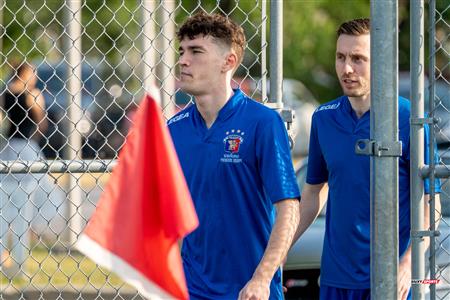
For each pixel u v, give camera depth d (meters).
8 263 17.30
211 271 9.05
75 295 17.11
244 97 9.16
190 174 9.10
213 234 9.02
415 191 9.50
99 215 6.77
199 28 8.95
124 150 6.92
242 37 9.11
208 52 8.92
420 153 9.49
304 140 33.19
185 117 9.27
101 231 6.75
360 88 9.80
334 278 10.21
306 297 16.58
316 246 16.61
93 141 20.38
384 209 7.70
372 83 7.67
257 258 9.03
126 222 6.82
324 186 10.74
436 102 11.74
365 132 9.98
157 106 6.96
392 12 7.62
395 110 7.66
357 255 10.05
